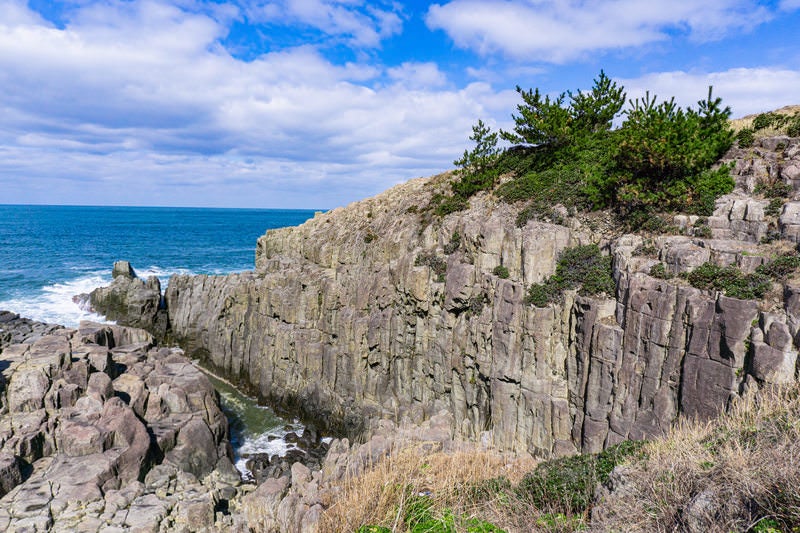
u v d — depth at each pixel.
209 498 26.48
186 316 60.31
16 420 29.08
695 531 8.66
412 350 35.81
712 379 20.06
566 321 27.09
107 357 37.62
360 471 15.26
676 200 26.95
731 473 9.16
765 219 23.41
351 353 38.94
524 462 17.25
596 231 29.75
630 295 23.80
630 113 31.25
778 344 18.27
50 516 23.28
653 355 22.42
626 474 11.65
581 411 25.52
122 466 27.59
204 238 183.62
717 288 21.30
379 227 45.56
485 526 10.83
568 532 10.96
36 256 117.31
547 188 35.22
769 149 28.42
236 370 51.06
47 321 64.50
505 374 28.41
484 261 32.16
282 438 39.06
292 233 57.56
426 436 20.67
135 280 67.31
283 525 16.45
